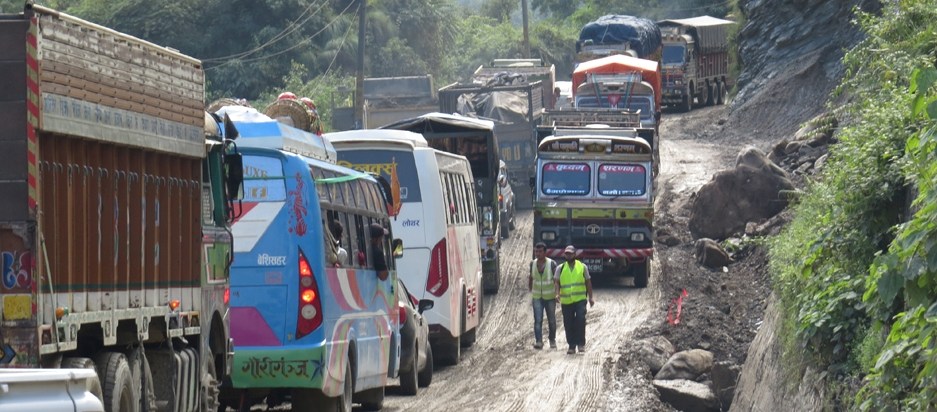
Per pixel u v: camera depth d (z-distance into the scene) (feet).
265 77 603.26
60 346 75.25
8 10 551.18
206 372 107.14
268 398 135.44
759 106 451.94
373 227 143.23
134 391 88.43
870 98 160.86
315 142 136.98
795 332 133.28
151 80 91.15
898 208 125.59
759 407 148.36
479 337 225.97
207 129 110.32
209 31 609.42
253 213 118.62
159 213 94.27
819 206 168.76
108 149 83.76
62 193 76.69
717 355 207.10
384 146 190.39
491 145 294.05
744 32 492.95
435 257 188.65
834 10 443.32
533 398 161.89
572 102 426.92
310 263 118.32
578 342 201.46
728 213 289.53
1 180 72.59
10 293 72.43
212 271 109.09
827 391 115.85
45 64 73.56
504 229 345.92
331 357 121.70
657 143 358.02
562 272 201.26
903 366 88.22
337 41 631.15
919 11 172.86
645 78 420.36
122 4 608.19
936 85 79.46
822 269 131.85
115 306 84.74
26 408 56.29
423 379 174.50
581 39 494.59
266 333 117.80
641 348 202.08
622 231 270.46
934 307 76.54
